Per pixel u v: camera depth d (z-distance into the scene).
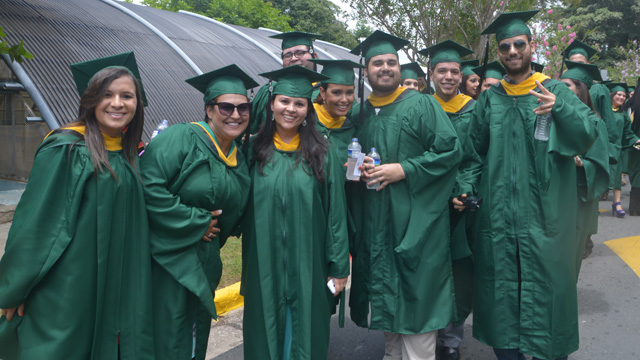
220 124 2.67
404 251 2.99
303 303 2.73
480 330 3.30
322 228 2.83
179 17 14.95
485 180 3.25
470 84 5.35
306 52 4.29
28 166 10.81
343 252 2.83
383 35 3.07
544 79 3.18
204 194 2.55
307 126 2.83
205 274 2.68
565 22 33.41
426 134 3.05
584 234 3.66
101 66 2.57
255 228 2.76
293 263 2.74
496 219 3.18
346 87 3.08
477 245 3.30
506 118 3.21
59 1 11.14
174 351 2.52
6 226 7.70
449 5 11.65
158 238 2.49
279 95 2.73
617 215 8.92
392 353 3.33
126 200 2.36
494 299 3.20
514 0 11.68
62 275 2.18
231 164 2.71
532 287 3.09
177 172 2.54
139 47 10.59
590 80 4.68
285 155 2.82
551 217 3.04
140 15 12.73
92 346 2.25
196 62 11.20
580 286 5.45
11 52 4.41
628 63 18.36
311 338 2.76
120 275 2.34
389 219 3.09
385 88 3.09
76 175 2.19
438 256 3.09
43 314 2.18
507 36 3.14
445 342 3.78
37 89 7.87
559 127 2.97
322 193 2.83
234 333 4.30
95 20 10.79
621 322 4.45
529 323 3.10
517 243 3.14
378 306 3.14
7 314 2.27
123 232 2.34
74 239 2.19
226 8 33.00
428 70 4.05
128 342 2.36
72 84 8.28
